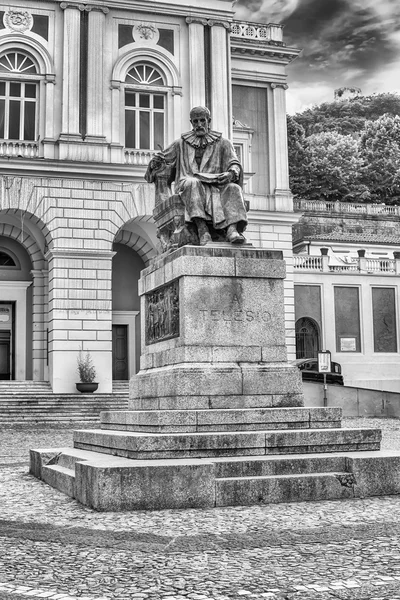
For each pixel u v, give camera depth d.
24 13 30.44
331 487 7.97
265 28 37.56
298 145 71.81
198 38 32.53
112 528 6.55
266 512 7.23
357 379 38.19
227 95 32.69
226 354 9.40
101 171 29.98
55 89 30.39
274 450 8.41
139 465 7.50
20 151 29.70
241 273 9.60
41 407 25.95
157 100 32.19
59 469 9.73
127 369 33.62
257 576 4.93
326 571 5.04
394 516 6.99
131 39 31.84
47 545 5.98
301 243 45.97
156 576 4.97
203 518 6.95
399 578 4.85
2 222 31.41
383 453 8.52
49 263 30.11
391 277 39.78
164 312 10.27
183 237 10.21
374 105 79.00
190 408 9.07
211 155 10.71
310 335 38.38
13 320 32.22
